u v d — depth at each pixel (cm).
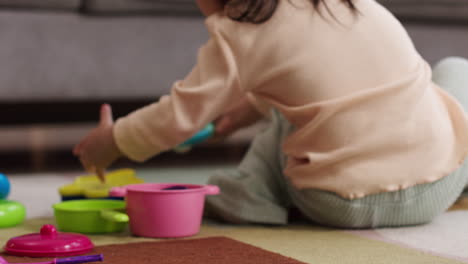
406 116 89
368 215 93
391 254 77
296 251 79
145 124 93
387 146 89
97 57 179
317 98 88
